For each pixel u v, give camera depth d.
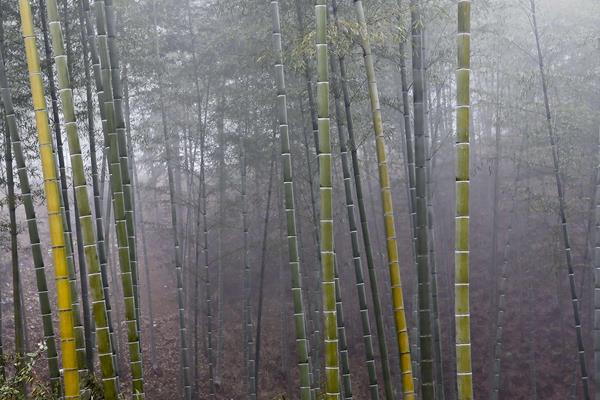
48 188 3.57
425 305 4.74
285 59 6.94
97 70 5.30
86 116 8.28
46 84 8.00
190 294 14.62
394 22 5.63
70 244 6.06
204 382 12.38
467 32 3.34
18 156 5.21
